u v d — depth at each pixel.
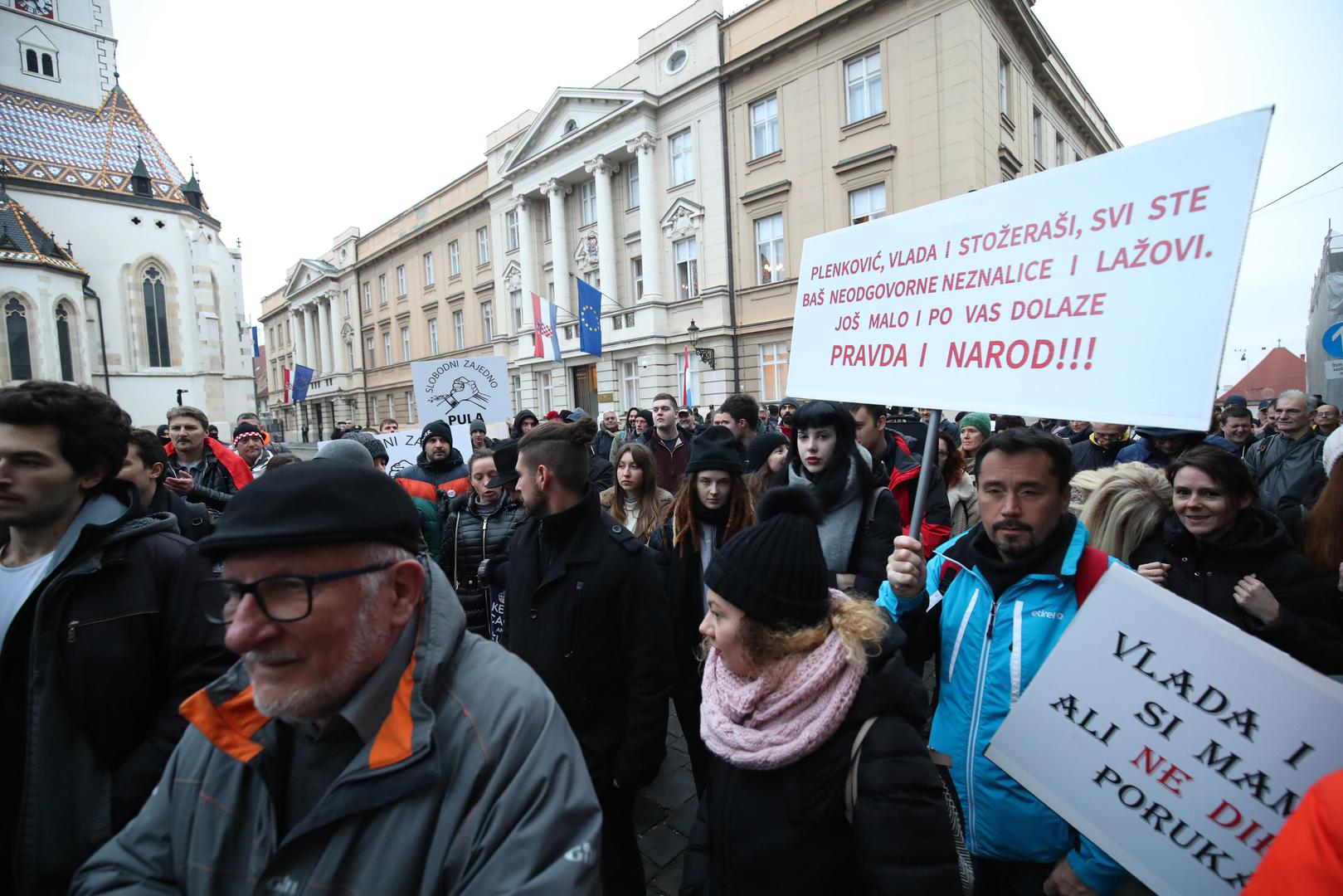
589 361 20.89
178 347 30.22
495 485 2.86
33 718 1.41
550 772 0.99
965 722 1.62
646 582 2.12
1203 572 1.94
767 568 1.20
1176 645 1.33
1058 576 1.53
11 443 1.46
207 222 31.52
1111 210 1.32
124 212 29.03
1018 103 15.84
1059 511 1.58
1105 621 1.41
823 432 2.56
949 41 13.30
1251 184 1.13
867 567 2.44
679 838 2.68
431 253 28.77
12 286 24.22
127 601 1.51
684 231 18.16
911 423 5.24
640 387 19.34
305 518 0.89
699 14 17.22
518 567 2.26
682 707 2.69
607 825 2.06
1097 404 1.30
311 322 39.84
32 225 26.08
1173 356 1.20
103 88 33.47
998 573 1.60
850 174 14.92
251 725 1.03
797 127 15.76
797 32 15.28
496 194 24.14
